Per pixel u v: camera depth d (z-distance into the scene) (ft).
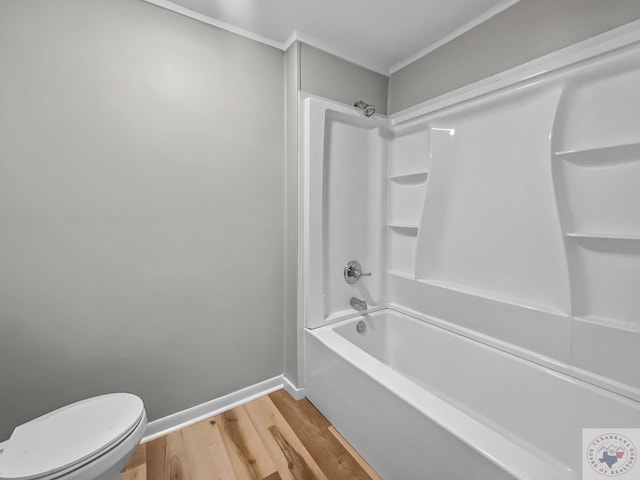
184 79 4.98
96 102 4.30
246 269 5.86
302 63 5.76
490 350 5.12
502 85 4.83
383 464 4.18
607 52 3.75
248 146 5.72
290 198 6.07
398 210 7.18
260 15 5.17
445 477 3.29
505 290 5.16
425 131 6.48
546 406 4.38
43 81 3.95
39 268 4.07
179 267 5.13
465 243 5.75
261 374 6.23
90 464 3.03
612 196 3.94
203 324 5.44
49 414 3.59
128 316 4.74
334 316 6.43
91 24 4.21
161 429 5.10
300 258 5.93
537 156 4.60
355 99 6.57
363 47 6.21
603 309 4.08
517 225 4.93
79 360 4.41
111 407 3.73
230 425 5.31
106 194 4.45
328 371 5.29
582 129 4.16
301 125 5.77
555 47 4.34
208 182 5.32
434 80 6.12
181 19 4.91
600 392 3.87
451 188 5.92
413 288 6.72
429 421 3.41
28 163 3.92
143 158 4.70
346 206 6.68
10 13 3.74
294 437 5.02
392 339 7.03
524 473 2.61
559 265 4.42
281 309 6.40
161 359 5.07
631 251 3.81
